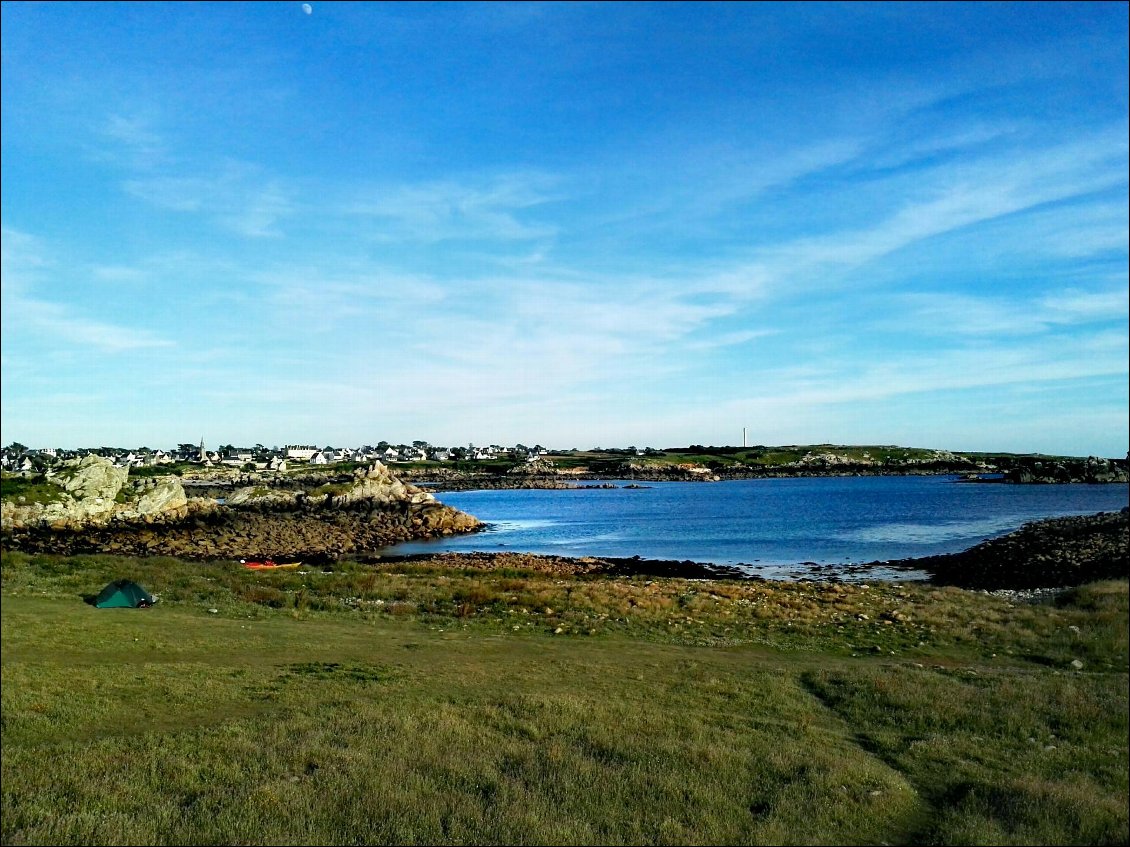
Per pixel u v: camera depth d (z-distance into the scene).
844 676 21.70
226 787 11.21
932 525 98.88
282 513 110.31
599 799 11.38
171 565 46.84
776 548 78.00
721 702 18.52
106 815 10.02
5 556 44.84
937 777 13.80
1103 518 75.38
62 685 17.31
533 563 64.44
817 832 10.67
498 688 19.09
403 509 114.88
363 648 24.73
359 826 9.88
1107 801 12.62
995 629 31.31
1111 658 26.28
